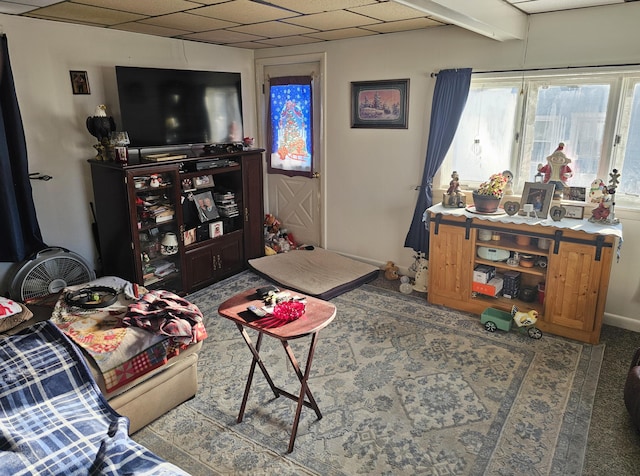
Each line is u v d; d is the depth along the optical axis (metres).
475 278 3.71
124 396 2.32
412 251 4.55
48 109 3.58
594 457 2.25
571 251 3.20
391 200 4.59
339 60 4.59
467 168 4.11
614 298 3.52
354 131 4.68
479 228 3.59
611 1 3.06
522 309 3.54
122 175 3.52
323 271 4.61
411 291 4.22
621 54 3.19
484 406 2.63
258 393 2.78
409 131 4.30
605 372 2.94
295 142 5.16
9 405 1.96
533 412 2.58
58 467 1.75
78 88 3.72
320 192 5.10
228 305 2.47
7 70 3.21
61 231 3.81
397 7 3.06
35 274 3.43
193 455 2.29
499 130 3.87
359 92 4.52
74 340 2.30
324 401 2.69
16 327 2.62
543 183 3.49
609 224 3.23
